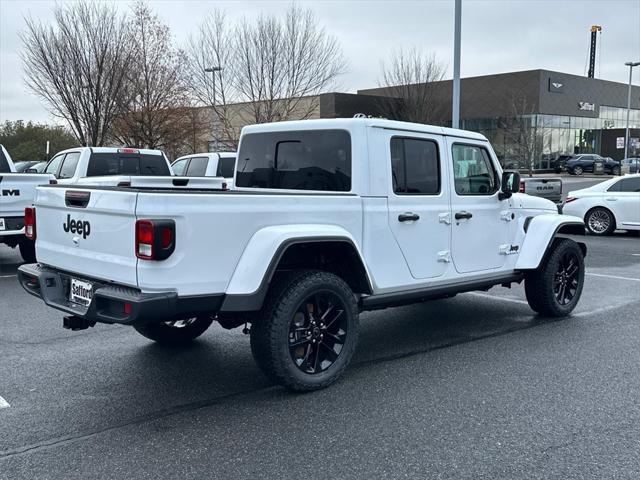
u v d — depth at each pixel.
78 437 4.03
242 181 6.15
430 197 5.66
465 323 7.05
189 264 4.14
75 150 12.29
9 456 3.76
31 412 4.43
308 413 4.42
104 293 4.14
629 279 9.77
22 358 5.68
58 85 21.83
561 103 50.72
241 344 6.16
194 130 25.47
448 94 43.44
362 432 4.10
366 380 5.11
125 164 12.29
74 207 4.57
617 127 56.78
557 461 3.70
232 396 4.76
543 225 6.84
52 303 4.75
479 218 6.18
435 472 3.57
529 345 6.12
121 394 4.79
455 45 14.78
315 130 5.44
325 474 3.55
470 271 6.16
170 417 4.36
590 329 6.74
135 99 23.33
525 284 7.20
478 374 5.25
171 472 3.57
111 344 6.15
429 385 4.98
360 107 39.06
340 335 4.97
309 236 4.61
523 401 4.63
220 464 3.67
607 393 4.80
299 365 4.77
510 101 47.78
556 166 49.34
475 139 6.20
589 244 14.18
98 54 21.88
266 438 4.02
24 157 43.31
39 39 21.62
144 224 3.97
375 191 5.20
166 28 23.97
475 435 4.05
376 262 5.25
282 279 4.69
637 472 3.57
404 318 7.32
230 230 4.33
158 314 4.03
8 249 12.98
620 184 15.63
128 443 3.94
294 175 5.64
